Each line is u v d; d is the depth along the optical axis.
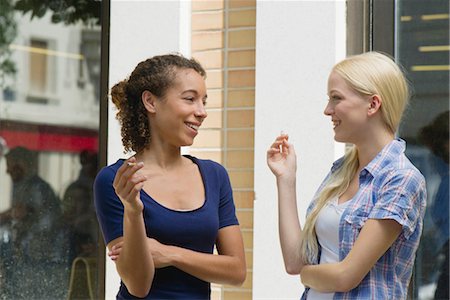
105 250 6.13
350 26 5.32
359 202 3.48
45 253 6.29
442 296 5.23
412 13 5.27
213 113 5.69
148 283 3.53
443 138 5.21
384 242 3.39
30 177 6.31
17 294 6.32
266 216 5.33
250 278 5.49
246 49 5.59
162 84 3.72
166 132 3.73
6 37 6.36
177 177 3.76
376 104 3.52
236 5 5.64
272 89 5.35
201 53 5.75
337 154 5.17
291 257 3.73
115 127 5.90
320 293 3.56
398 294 3.49
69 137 6.25
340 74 3.57
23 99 6.34
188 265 3.57
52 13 6.31
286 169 3.87
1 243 6.36
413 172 3.46
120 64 5.88
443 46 5.21
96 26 6.19
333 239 3.54
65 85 6.27
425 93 5.25
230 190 3.89
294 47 5.30
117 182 3.39
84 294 6.20
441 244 5.23
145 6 5.81
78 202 6.22
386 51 5.30
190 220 3.65
